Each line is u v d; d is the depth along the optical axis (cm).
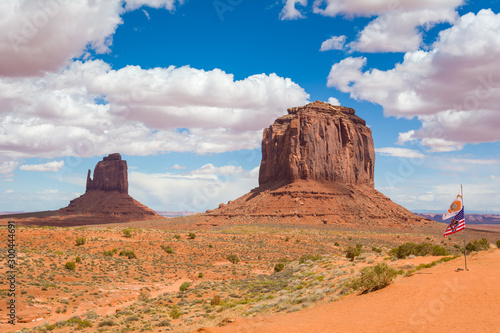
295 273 6159
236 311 3603
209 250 10712
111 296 5816
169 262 9031
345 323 1886
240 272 8462
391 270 2780
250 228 18750
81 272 6975
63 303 5138
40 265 6788
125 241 10312
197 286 6400
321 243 13550
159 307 4941
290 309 2861
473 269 2639
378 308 2084
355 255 6625
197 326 3125
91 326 4103
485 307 1738
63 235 9812
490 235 19925
